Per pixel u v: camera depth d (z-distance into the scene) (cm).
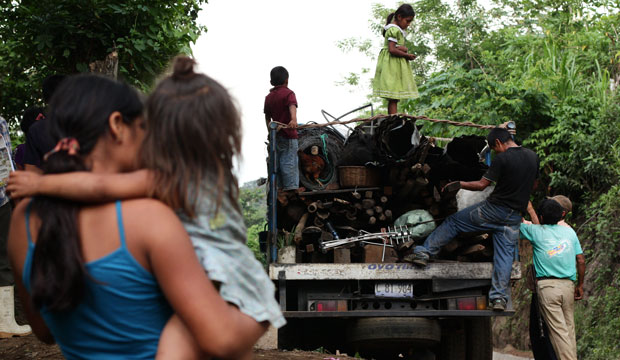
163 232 160
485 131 1277
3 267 616
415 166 630
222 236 173
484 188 640
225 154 175
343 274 633
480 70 1380
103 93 173
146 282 163
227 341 162
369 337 640
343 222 687
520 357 1102
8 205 617
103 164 174
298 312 631
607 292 960
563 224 721
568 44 1495
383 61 875
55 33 899
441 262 657
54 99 173
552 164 1232
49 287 158
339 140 689
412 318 643
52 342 203
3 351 551
